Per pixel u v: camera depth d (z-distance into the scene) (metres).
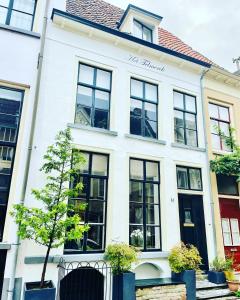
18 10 6.89
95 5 9.82
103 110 7.46
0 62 6.14
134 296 5.35
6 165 5.76
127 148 7.29
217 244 7.94
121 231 6.58
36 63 6.50
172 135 8.24
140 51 8.30
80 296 5.83
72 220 4.62
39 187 5.84
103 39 7.79
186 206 8.02
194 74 9.38
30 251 5.41
